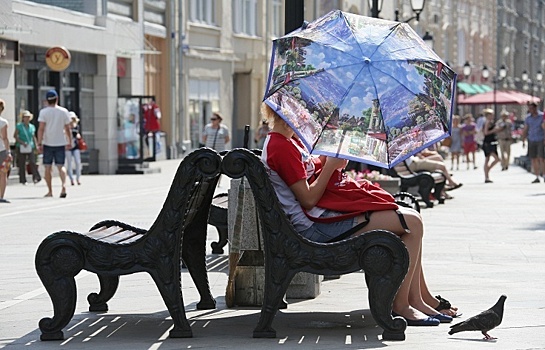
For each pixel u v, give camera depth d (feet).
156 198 175.32
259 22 385.09
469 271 87.81
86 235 61.67
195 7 339.16
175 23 322.55
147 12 303.07
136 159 261.44
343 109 61.93
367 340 60.29
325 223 61.67
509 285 80.18
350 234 61.41
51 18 231.50
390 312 59.93
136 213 145.38
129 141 261.44
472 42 626.64
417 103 62.85
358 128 62.08
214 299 74.79
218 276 85.61
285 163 62.03
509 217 141.28
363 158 61.41
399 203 71.56
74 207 156.04
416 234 62.85
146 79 308.40
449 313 67.05
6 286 80.64
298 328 64.08
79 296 75.77
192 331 63.16
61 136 175.63
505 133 289.53
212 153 59.93
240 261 72.13
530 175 263.49
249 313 69.31
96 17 258.78
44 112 175.52
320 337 61.26
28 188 200.03
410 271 63.41
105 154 258.78
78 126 246.47
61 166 175.94
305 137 61.36
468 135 300.81
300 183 61.82
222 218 94.73
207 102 349.00
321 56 63.00
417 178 158.71
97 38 253.24
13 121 215.31
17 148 211.00
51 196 177.27
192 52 333.62
